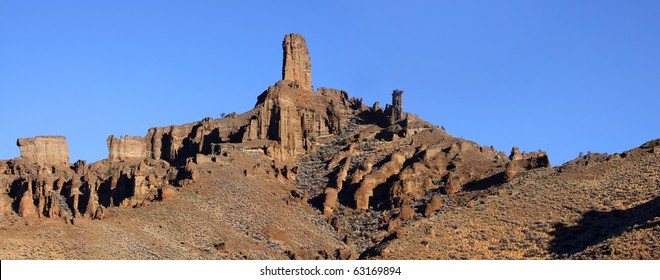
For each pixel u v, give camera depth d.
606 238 155.00
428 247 160.50
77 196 178.00
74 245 147.38
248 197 188.88
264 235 176.38
